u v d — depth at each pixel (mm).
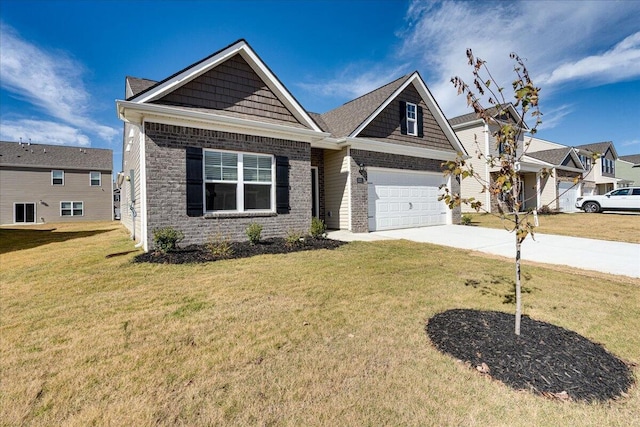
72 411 1958
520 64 2910
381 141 11148
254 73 8406
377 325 3197
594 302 3857
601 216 15891
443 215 13344
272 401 2035
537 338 2818
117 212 29000
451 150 13711
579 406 1983
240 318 3389
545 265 5914
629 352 2650
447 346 2732
